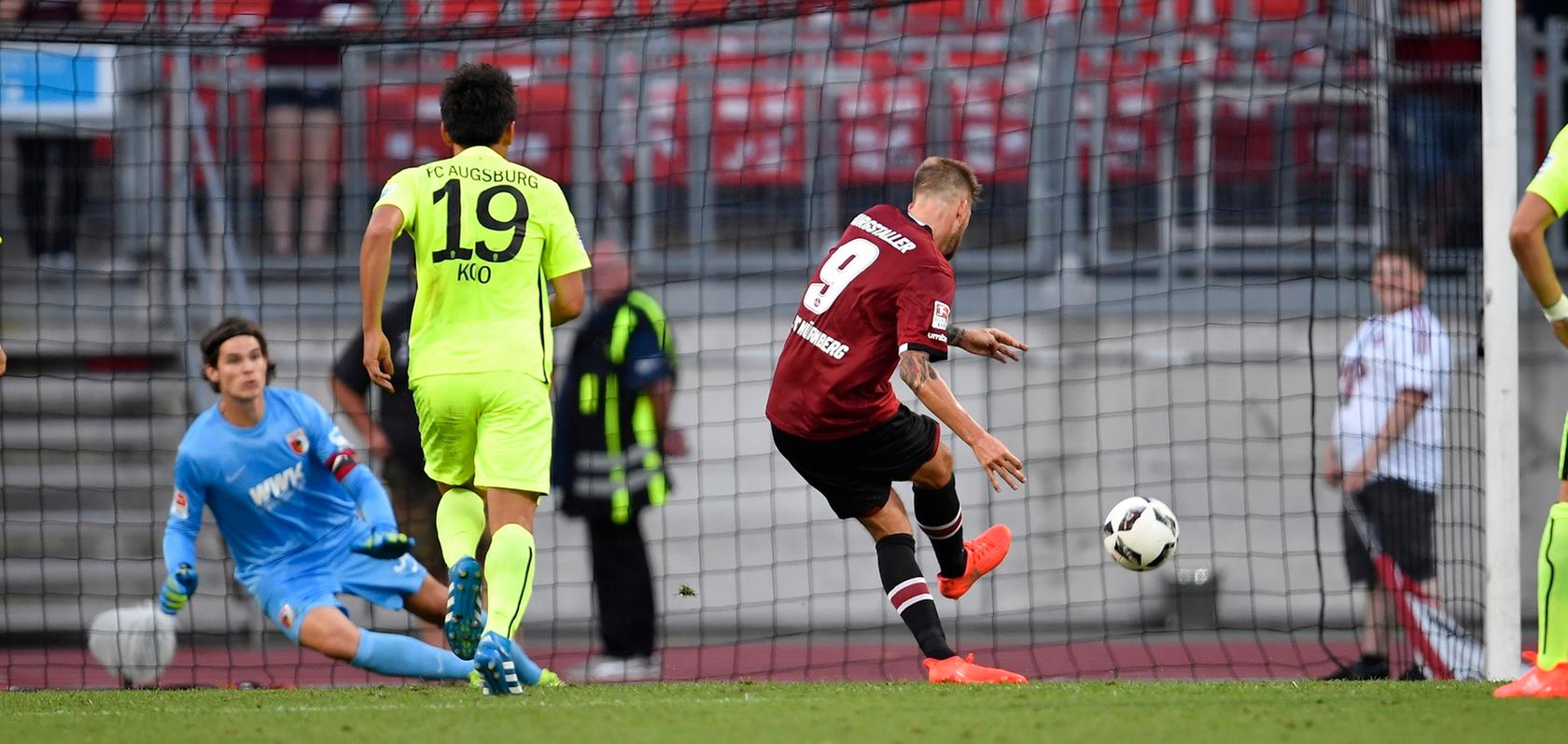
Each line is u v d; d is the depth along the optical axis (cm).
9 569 3441
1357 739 1248
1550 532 1512
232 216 3678
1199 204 3700
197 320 3588
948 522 1973
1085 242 3697
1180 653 3173
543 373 1686
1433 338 2517
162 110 3569
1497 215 2130
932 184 1867
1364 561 2534
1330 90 3656
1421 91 2669
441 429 1683
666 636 3428
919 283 1784
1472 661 2445
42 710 1670
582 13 3359
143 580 3441
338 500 2220
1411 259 2530
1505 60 2134
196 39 2684
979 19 3900
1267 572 3406
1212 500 3453
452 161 1702
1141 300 3612
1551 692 1506
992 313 3669
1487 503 2139
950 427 1767
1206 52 3744
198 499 2120
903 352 1773
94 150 3788
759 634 3478
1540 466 3450
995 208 3772
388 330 2795
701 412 3584
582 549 3444
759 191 3916
